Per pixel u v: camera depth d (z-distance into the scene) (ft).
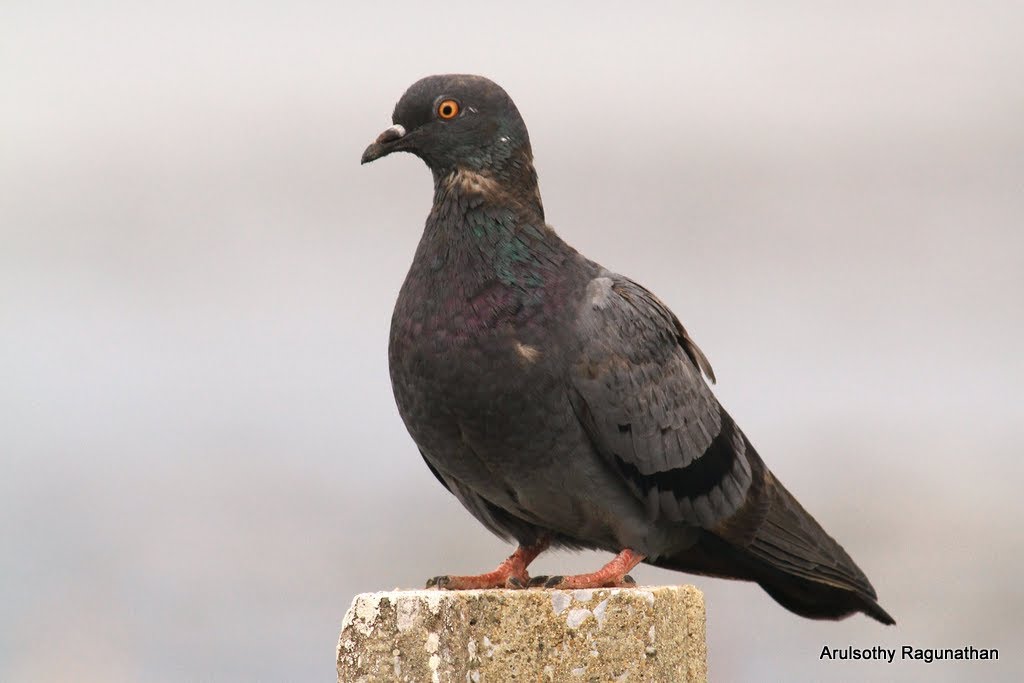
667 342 37.50
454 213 37.27
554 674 30.63
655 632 31.17
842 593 40.11
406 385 36.86
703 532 38.75
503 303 35.70
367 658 31.09
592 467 36.19
